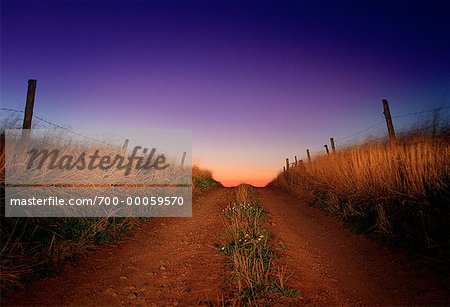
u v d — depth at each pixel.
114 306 4.31
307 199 14.11
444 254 5.41
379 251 6.38
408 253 5.91
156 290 4.85
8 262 4.73
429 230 6.13
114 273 5.46
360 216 8.77
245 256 5.91
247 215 9.57
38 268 5.07
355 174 10.34
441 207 6.55
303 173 18.61
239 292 4.59
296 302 4.44
